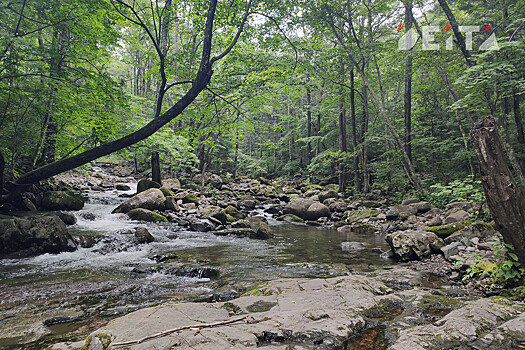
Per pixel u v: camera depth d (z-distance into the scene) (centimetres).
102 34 766
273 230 1162
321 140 2472
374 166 1669
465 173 1346
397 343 228
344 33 1512
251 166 3297
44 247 668
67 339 296
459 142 1356
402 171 1535
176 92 1267
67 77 717
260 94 941
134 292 450
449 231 698
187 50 856
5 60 686
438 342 226
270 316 289
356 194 1731
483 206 763
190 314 293
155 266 587
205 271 542
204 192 1781
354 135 1734
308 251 770
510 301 322
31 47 672
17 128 866
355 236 1016
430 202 1212
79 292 450
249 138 3678
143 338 227
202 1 772
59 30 753
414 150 1719
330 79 1608
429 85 1470
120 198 1517
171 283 498
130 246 772
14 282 495
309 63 988
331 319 280
